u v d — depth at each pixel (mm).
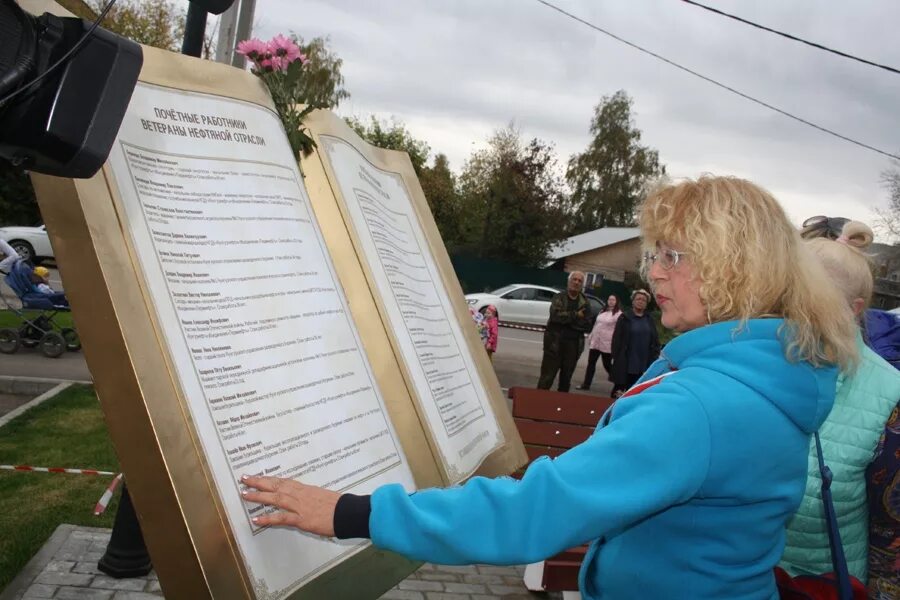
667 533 1458
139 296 1384
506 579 4406
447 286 2871
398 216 2686
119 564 3715
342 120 2412
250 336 1606
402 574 1850
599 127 55281
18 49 1288
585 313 11047
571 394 4410
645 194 1618
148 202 1497
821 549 2016
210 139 1721
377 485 1803
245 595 1382
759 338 1424
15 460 5297
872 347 2373
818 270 1483
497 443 2672
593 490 1287
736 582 1439
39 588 3568
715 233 1435
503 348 17094
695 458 1312
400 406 2037
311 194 2066
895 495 1945
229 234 1663
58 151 1307
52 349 9383
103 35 1361
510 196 35688
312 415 1692
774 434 1373
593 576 1661
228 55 5023
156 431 1312
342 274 2045
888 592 2000
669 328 1578
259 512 1468
